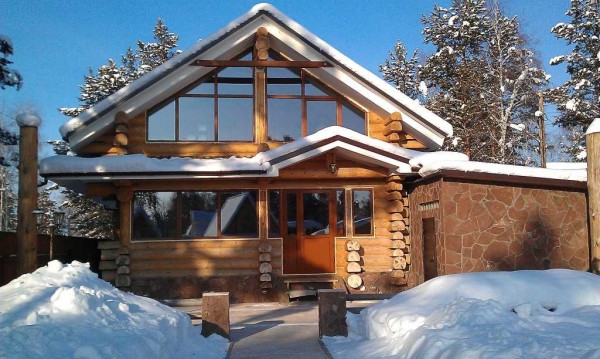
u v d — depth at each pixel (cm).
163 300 1448
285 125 1573
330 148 1398
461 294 779
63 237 1833
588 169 1247
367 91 1541
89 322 633
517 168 1257
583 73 3075
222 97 1548
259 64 1516
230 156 1522
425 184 1381
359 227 1545
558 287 787
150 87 1459
